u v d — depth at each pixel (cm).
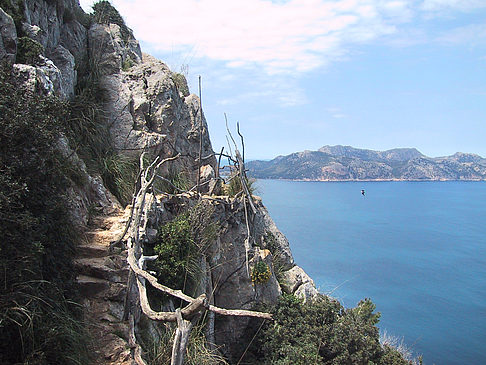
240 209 1366
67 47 1225
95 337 635
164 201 1038
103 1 1627
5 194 515
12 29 829
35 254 546
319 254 7312
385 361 1301
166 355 686
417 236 11188
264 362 1176
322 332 1244
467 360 3634
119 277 738
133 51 1656
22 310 486
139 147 1204
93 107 1115
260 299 1323
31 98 640
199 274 984
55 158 704
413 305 5081
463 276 6975
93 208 928
